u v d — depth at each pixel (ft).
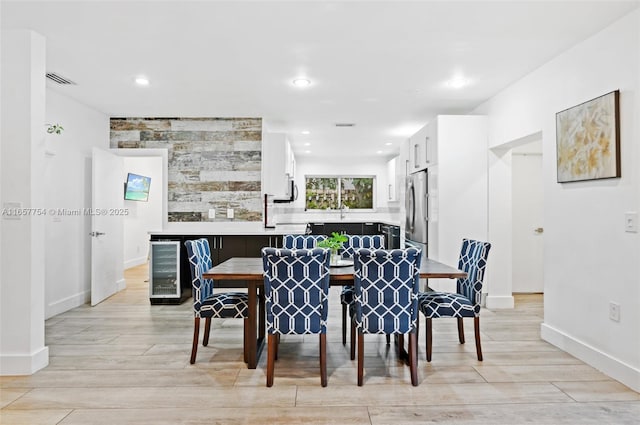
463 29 9.04
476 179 14.83
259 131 17.54
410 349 8.44
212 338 11.59
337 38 9.49
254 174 17.56
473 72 11.85
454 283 15.12
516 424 6.89
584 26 8.88
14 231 8.98
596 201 9.20
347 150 26.27
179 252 15.81
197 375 8.96
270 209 19.98
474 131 14.80
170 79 12.42
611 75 8.75
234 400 7.79
